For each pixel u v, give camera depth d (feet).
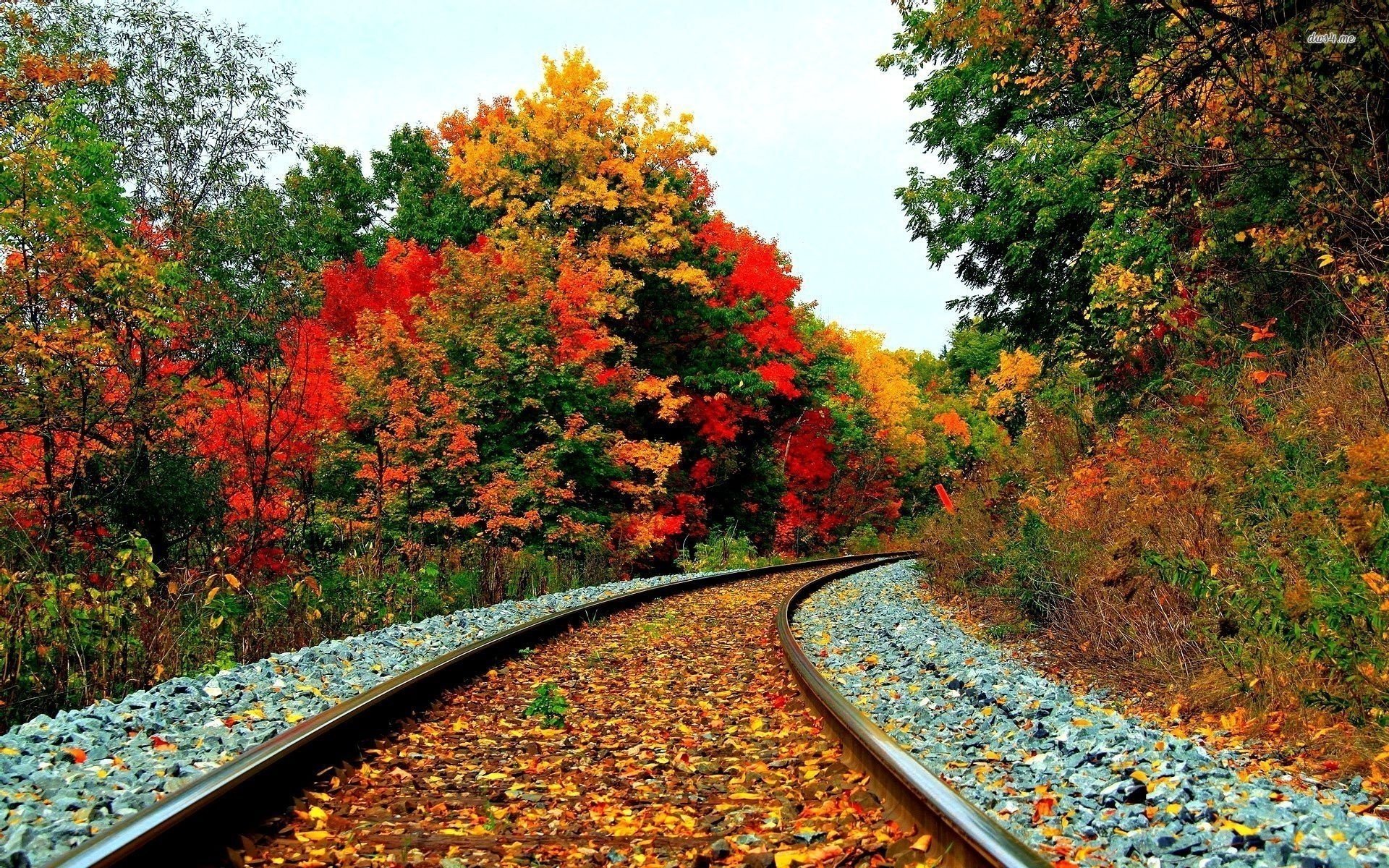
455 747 20.65
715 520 124.06
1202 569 26.48
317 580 42.34
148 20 59.16
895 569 79.20
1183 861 12.12
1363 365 29.99
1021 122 60.03
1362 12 29.50
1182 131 36.99
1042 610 39.73
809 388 122.72
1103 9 36.52
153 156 58.65
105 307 41.65
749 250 112.27
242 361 52.95
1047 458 49.90
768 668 30.68
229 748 18.33
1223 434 31.19
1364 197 32.22
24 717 24.06
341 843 13.84
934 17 36.94
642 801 16.26
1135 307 41.73
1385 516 21.77
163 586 36.76
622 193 98.43
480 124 124.06
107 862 10.53
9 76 47.34
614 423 93.15
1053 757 17.90
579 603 53.26
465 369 72.95
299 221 60.64
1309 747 20.01
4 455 40.50
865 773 16.58
